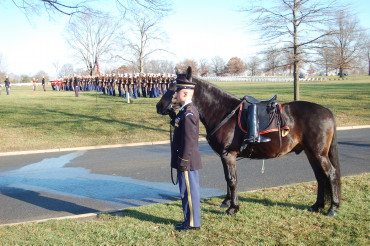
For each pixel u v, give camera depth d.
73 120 16.69
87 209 5.77
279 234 4.29
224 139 4.93
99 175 8.05
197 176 4.45
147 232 4.40
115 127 14.88
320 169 4.85
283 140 4.85
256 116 4.78
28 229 4.62
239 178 7.36
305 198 5.64
